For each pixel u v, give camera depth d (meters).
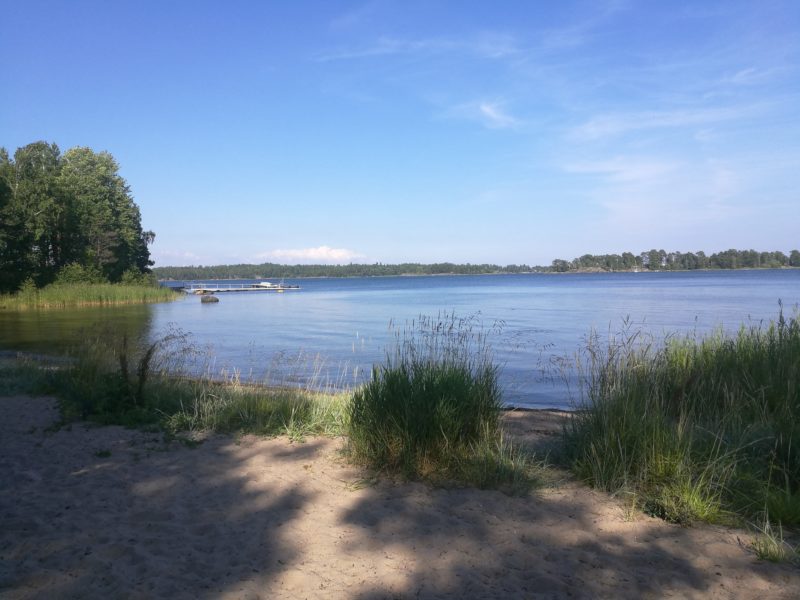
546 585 3.54
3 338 24.89
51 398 9.60
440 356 7.03
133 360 10.62
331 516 4.71
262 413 8.09
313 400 8.64
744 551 3.98
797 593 3.42
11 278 53.75
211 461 6.30
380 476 5.68
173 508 4.93
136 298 58.72
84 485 5.53
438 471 5.65
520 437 7.00
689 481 4.73
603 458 5.38
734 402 6.61
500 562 3.87
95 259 64.44
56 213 57.62
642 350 7.94
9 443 7.01
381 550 4.07
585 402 6.54
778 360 7.63
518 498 5.06
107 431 7.57
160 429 7.61
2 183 52.31
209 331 27.30
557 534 4.30
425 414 5.88
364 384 7.18
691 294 50.97
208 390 9.47
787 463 5.14
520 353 16.75
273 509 4.89
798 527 4.37
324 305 50.03
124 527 4.54
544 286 85.69
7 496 5.26
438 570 3.76
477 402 6.18
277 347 20.52
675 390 7.10
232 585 3.59
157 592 3.51
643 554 3.95
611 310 33.81
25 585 3.62
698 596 3.40
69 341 23.66
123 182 73.94
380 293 76.62
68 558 3.98
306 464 6.14
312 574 3.73
